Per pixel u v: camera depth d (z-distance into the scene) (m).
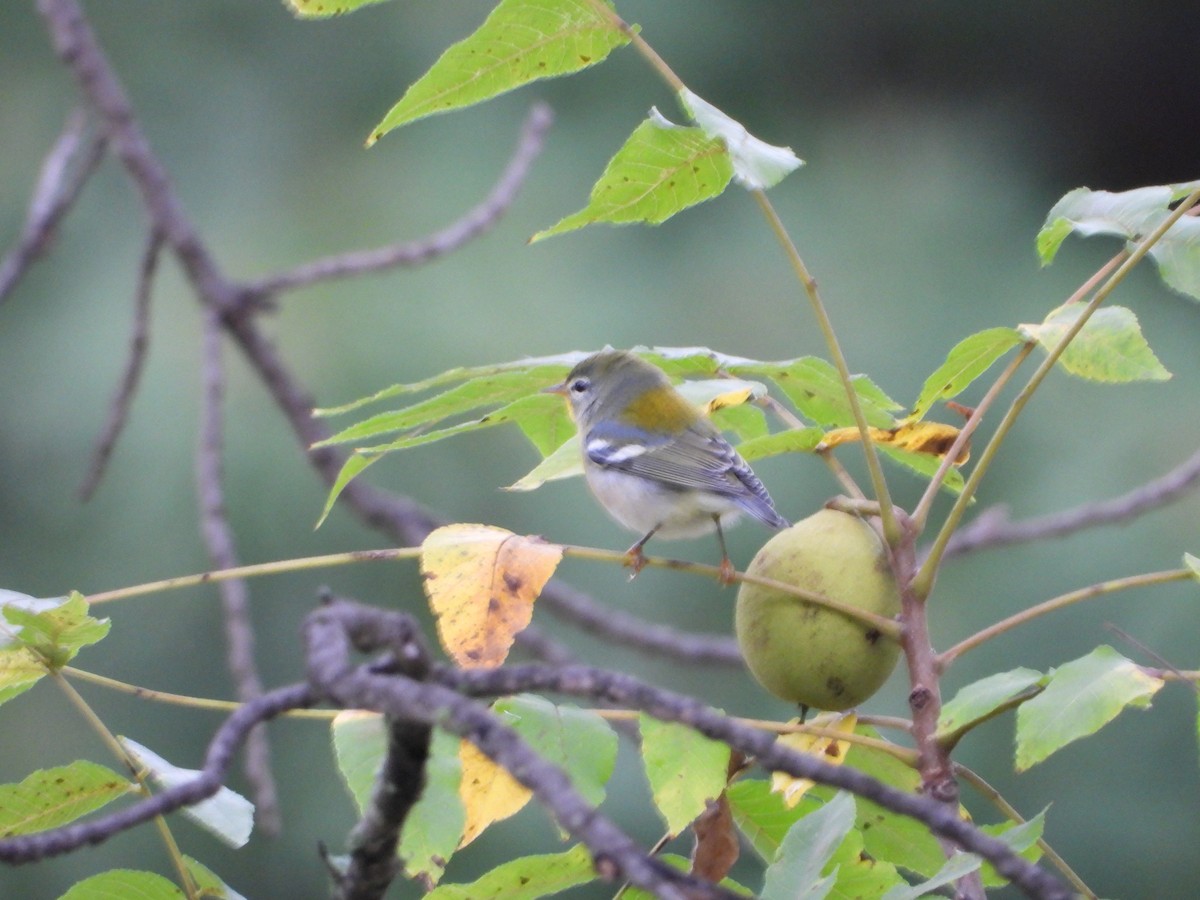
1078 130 18.02
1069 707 4.17
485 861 12.13
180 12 16.00
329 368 13.80
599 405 8.38
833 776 2.98
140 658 13.20
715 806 4.74
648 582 13.16
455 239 9.38
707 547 13.17
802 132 17.23
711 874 4.73
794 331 14.75
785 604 4.97
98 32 15.80
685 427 8.20
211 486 8.74
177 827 12.55
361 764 4.21
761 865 10.54
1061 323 5.18
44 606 4.32
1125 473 13.34
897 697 11.75
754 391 5.64
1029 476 13.52
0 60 15.69
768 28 17.12
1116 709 4.12
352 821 12.88
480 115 15.70
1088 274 15.20
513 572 4.46
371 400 5.28
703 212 15.16
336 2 4.95
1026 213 16.84
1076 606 12.84
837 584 4.96
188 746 13.04
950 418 13.94
